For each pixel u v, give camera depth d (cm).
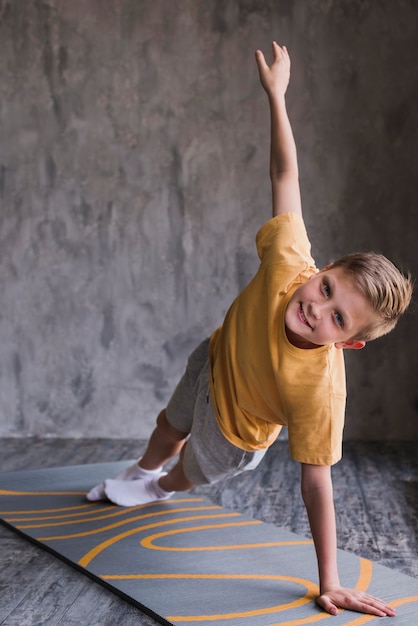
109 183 393
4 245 396
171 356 395
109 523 239
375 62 389
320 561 180
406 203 390
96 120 393
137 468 260
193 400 228
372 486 297
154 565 202
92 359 396
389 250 391
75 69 393
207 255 393
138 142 392
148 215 393
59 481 292
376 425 393
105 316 395
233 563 205
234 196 391
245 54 390
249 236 391
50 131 394
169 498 269
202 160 391
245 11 390
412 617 171
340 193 392
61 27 393
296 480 306
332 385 183
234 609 174
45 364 397
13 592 186
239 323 202
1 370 399
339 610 174
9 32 394
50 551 214
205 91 391
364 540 231
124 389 396
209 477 219
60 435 399
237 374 199
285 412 189
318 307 173
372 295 170
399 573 199
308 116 392
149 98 392
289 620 168
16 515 246
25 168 395
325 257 394
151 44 391
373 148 390
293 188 220
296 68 391
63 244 395
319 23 390
